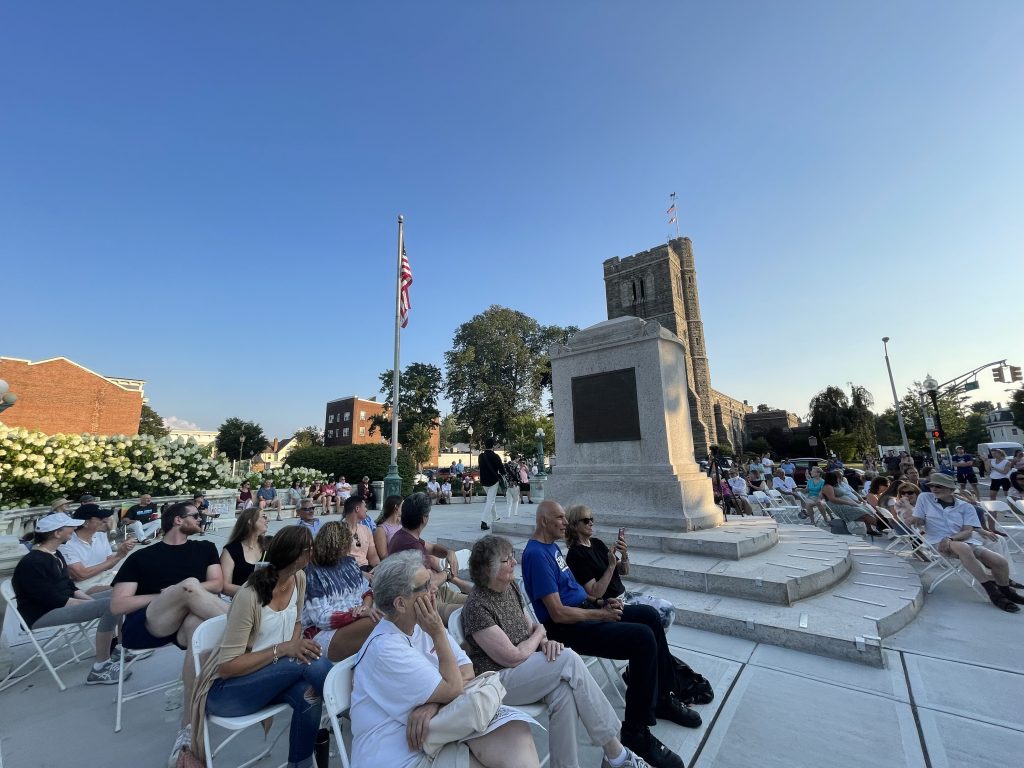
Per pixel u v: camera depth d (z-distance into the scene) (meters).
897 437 57.31
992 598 5.34
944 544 5.97
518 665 2.64
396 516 5.85
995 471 13.30
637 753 2.74
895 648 4.25
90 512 5.45
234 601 2.77
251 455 61.25
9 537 4.80
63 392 33.53
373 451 23.73
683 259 59.16
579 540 3.78
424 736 2.01
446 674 2.16
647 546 6.70
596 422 8.05
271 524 16.69
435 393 48.16
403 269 16.31
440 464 74.69
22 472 10.23
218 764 2.94
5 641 4.04
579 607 3.41
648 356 7.62
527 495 19.77
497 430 47.72
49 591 4.07
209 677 2.60
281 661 2.76
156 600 3.45
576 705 2.54
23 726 3.38
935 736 2.94
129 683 4.14
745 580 5.19
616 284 57.66
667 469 7.23
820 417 53.91
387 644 2.21
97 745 3.14
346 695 2.36
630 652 2.94
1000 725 3.03
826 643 4.12
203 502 13.59
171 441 14.52
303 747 2.60
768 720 3.18
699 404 50.84
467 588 4.35
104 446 12.62
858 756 2.78
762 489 15.48
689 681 3.47
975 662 3.93
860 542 8.62
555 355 8.66
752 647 4.34
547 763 2.83
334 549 3.62
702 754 2.85
